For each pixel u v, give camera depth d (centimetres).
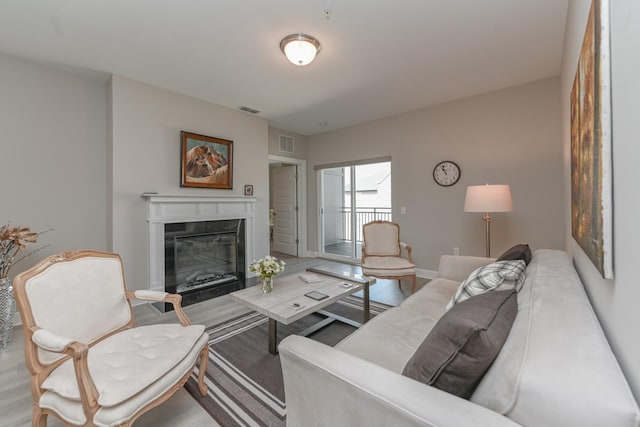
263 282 226
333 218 562
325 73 297
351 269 472
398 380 82
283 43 235
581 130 128
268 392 167
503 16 208
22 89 268
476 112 359
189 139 354
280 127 507
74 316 139
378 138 458
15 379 179
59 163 288
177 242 345
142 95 317
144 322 266
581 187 129
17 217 267
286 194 603
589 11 112
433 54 261
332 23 215
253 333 240
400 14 205
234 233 403
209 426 142
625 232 71
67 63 275
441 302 195
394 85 328
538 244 321
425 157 405
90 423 105
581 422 56
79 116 300
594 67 92
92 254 156
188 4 193
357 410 82
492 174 348
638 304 64
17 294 121
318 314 277
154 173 328
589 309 94
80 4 193
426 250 407
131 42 239
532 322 88
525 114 325
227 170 396
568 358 67
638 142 62
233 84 324
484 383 78
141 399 114
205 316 278
